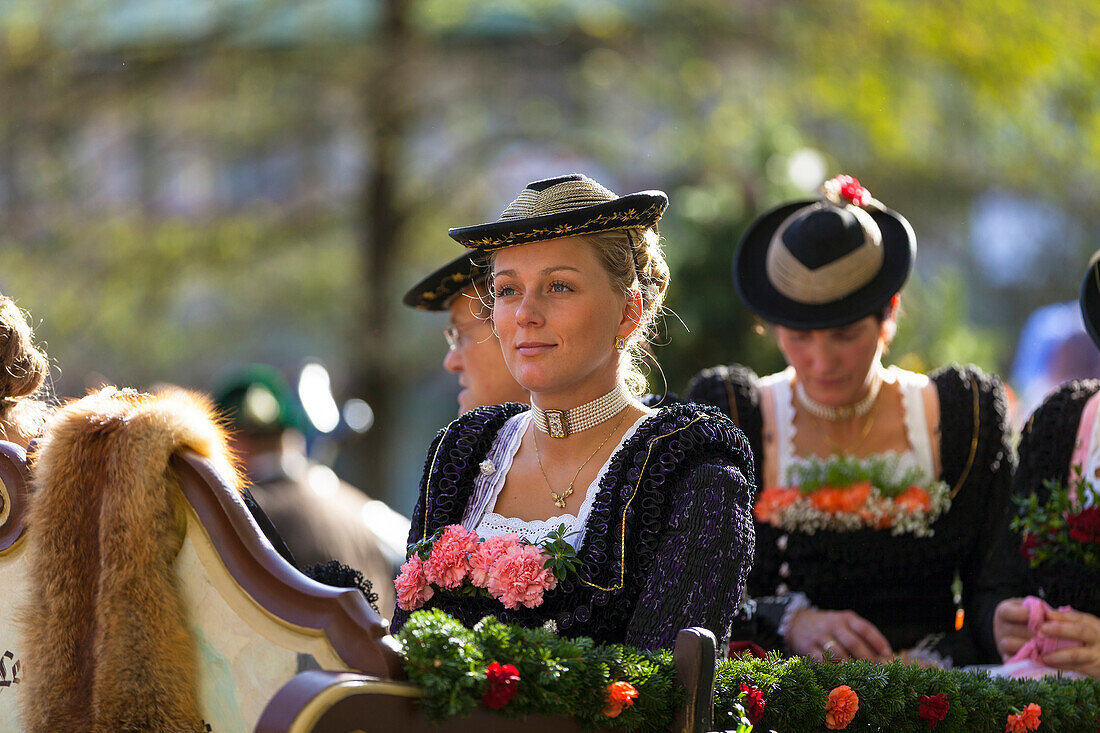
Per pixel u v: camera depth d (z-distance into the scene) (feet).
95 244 91.91
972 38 83.87
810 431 28.14
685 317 45.93
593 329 16.80
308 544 33.30
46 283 90.63
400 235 92.94
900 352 46.68
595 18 95.40
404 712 12.63
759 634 25.02
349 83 90.38
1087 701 18.44
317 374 49.47
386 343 90.74
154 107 92.17
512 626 14.11
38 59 90.43
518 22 96.48
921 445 27.48
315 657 13.11
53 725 14.03
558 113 97.86
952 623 27.43
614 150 97.96
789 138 51.60
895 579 27.04
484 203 99.30
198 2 94.73
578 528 16.67
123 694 13.76
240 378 35.45
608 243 17.03
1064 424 24.97
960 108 87.61
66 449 14.20
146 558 13.85
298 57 90.68
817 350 26.91
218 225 92.94
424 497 18.38
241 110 92.48
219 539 13.74
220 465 14.46
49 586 14.17
